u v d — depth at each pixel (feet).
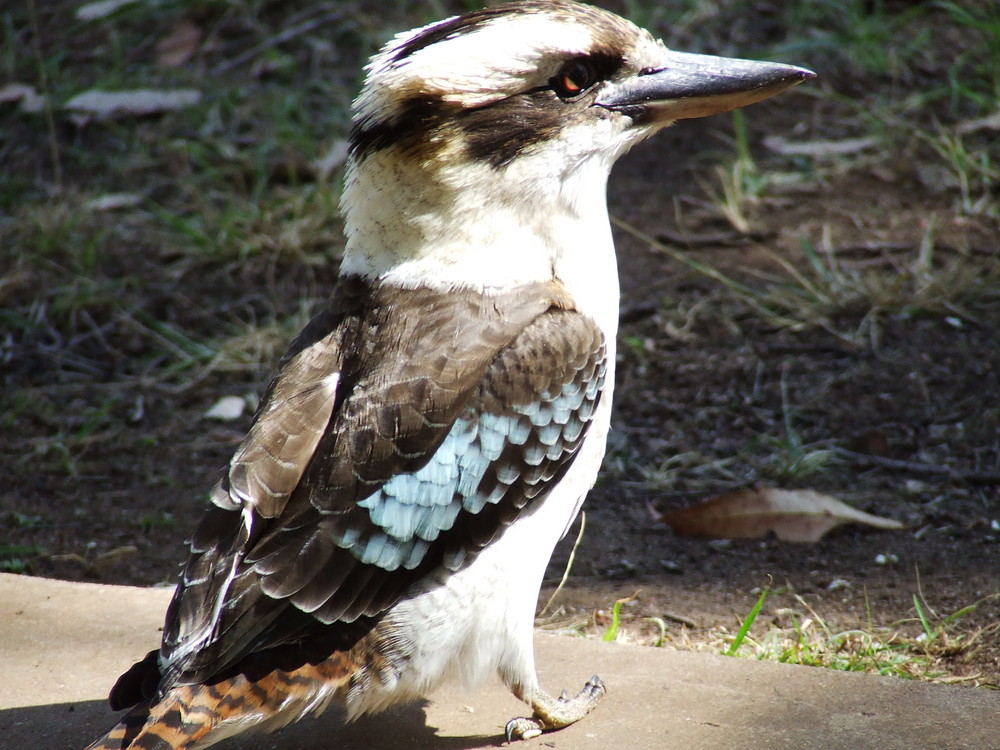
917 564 30.89
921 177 47.52
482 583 21.02
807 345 40.91
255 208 48.37
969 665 26.94
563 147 22.44
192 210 49.73
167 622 19.17
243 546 19.29
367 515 19.99
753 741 22.07
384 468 20.24
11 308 44.83
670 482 35.50
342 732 23.16
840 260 43.83
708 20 55.83
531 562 21.67
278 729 22.41
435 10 57.11
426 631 20.59
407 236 22.22
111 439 39.14
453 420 20.86
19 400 40.73
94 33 59.41
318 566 19.52
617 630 28.35
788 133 51.06
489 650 21.53
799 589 30.37
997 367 38.65
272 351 42.63
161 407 40.88
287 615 19.25
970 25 54.90
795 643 27.76
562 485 22.21
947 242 44.09
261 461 19.99
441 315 21.72
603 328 22.94
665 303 43.24
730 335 41.73
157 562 33.04
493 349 21.48
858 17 54.65
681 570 31.60
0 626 26.58
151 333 43.75
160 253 47.65
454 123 21.79
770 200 47.60
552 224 22.65
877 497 33.88
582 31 22.52
